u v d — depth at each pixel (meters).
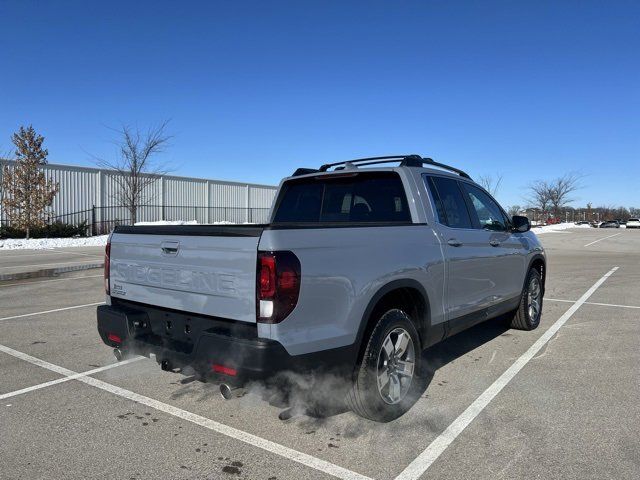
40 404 4.25
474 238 5.05
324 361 3.33
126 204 31.67
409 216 4.52
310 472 3.18
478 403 4.26
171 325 3.79
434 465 3.25
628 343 6.16
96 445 3.53
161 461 3.31
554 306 8.65
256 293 3.14
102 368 5.21
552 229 56.34
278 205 5.59
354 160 5.26
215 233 3.38
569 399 4.34
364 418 3.94
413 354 4.08
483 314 5.31
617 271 14.20
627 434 3.67
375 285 3.67
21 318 7.58
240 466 3.25
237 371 3.12
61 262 16.20
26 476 3.13
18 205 25.66
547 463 3.27
